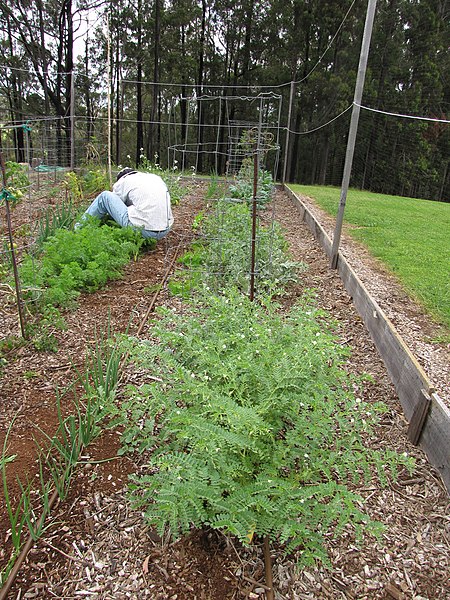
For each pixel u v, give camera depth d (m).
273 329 2.90
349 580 1.98
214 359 2.37
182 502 1.76
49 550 2.02
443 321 4.11
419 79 19.80
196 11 22.09
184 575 1.94
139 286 4.99
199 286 4.52
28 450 2.55
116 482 2.37
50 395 3.06
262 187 8.65
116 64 21.66
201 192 10.55
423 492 2.45
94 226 5.80
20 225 6.66
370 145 20.06
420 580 2.00
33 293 4.12
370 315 4.07
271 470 1.99
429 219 8.72
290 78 22.55
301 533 1.89
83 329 3.98
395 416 3.02
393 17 19.92
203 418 2.04
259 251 5.34
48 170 9.33
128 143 29.02
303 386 2.37
